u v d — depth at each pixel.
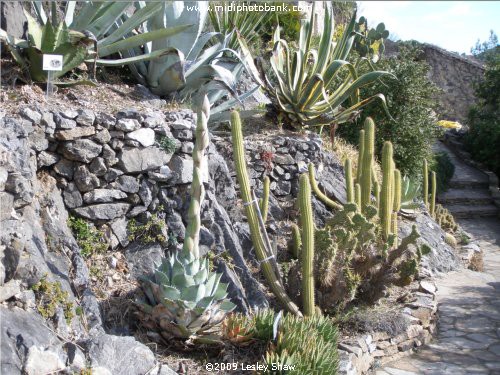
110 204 4.52
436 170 12.91
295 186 6.61
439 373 4.98
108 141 4.51
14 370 2.92
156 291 3.84
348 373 4.20
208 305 3.78
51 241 3.96
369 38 9.70
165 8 5.69
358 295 5.43
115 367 3.37
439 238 8.70
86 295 3.85
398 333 5.26
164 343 3.98
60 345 3.29
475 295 7.05
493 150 14.55
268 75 7.87
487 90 15.15
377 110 9.84
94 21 5.32
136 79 6.09
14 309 3.25
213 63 6.04
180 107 5.59
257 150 6.39
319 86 6.79
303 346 3.92
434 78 17.59
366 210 5.27
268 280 4.96
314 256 5.07
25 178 3.81
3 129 3.82
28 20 4.87
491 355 5.39
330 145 8.24
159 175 4.67
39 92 4.80
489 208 12.89
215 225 4.88
